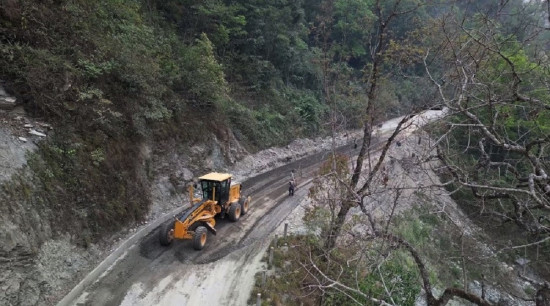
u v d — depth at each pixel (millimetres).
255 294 12031
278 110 34406
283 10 34094
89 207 13008
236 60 32438
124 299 11086
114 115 15359
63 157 12609
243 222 17438
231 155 24922
